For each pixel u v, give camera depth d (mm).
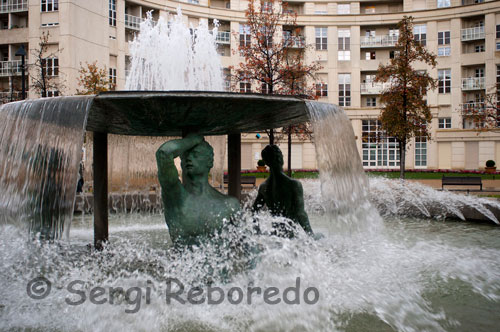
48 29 28328
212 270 4051
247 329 3199
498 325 3365
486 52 36406
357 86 39469
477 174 32031
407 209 9594
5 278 4105
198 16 36562
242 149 37688
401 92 20188
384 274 4410
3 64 29109
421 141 38562
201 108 4016
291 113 4543
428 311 3629
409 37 20703
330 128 4344
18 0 29688
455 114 37656
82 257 4855
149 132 5504
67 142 3838
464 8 37094
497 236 7047
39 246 4098
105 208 5688
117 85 32094
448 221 8883
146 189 8695
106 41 30969
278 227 5145
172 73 11234
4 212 4105
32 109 4074
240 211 4445
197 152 4320
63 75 27938
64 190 3830
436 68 38188
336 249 4902
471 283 4379
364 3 40406
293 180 5203
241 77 19969
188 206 4164
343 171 4500
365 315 3467
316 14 39031
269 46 19453
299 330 3191
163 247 5645
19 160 4070
